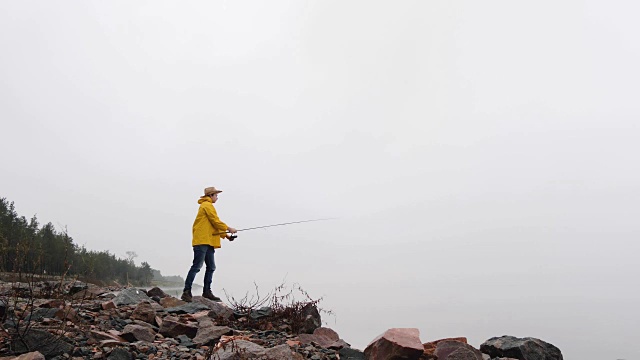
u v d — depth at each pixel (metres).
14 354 5.12
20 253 6.29
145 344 6.14
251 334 7.62
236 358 5.55
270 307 9.05
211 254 10.89
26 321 6.20
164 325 7.00
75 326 6.41
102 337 6.07
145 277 51.03
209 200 10.93
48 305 7.19
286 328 8.35
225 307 9.56
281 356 5.71
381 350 6.16
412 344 6.07
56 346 5.38
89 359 5.39
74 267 7.43
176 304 9.60
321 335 7.75
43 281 8.01
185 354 5.92
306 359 6.23
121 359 5.41
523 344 6.86
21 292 7.55
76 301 7.88
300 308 8.85
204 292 10.80
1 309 6.18
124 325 7.01
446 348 6.27
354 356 6.49
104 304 7.91
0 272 6.16
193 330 7.06
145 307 7.69
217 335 6.94
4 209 31.77
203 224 10.62
